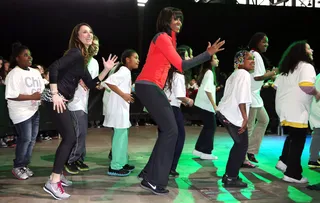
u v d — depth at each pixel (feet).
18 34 26.32
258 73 13.37
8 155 16.12
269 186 11.05
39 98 11.53
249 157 14.40
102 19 28.55
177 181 11.60
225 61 30.66
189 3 29.55
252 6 30.32
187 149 17.79
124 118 11.84
